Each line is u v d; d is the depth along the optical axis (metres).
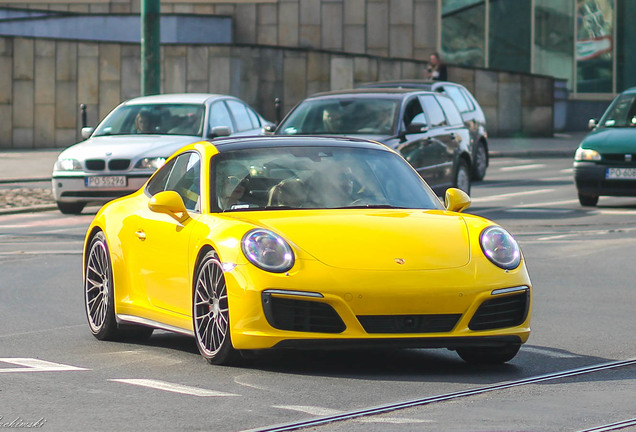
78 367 15.63
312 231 15.30
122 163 37.56
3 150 67.88
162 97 41.28
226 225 15.56
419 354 16.77
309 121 36.97
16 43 69.38
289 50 72.81
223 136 38.88
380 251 15.00
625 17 84.12
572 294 22.66
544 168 58.00
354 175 17.30
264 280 14.66
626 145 39.12
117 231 17.98
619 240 31.09
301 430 11.78
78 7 82.50
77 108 70.25
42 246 30.83
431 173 38.09
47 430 11.84
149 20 45.62
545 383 14.45
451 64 75.88
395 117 36.75
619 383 14.42
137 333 18.22
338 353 16.72
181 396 13.55
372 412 12.62
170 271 16.58
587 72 84.62
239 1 82.06
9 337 18.36
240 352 15.05
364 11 82.00
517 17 84.00
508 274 15.20
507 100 76.25
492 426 11.95
